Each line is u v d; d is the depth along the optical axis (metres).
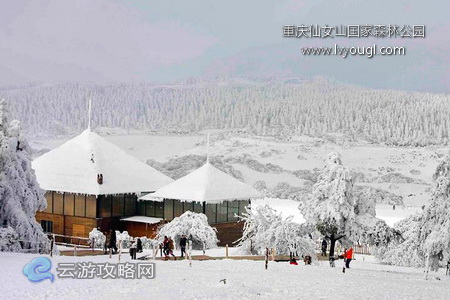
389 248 65.06
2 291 32.81
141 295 32.88
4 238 53.19
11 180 55.69
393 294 38.09
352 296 36.12
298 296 34.94
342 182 63.25
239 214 82.56
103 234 76.19
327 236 63.88
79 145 89.06
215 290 34.81
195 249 66.81
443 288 42.78
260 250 61.78
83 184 82.19
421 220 58.28
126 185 84.25
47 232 83.50
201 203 79.56
